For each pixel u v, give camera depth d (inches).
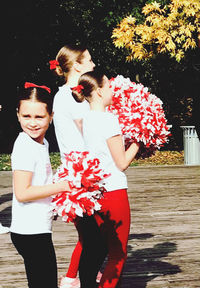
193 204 298.7
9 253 202.5
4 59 716.0
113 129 121.6
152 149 131.9
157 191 345.7
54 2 690.8
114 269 124.7
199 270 177.9
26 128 109.2
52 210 110.9
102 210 123.4
